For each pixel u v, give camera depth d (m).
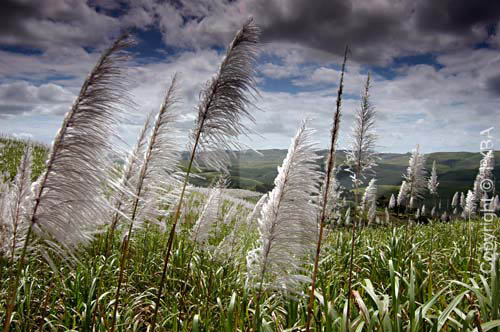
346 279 4.30
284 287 2.98
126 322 3.37
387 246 5.54
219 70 2.57
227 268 5.02
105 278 4.26
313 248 2.92
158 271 5.05
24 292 3.57
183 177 3.35
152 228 6.11
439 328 2.60
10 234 2.35
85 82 2.06
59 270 4.09
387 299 2.85
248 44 2.55
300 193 2.78
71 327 3.48
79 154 2.01
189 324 3.50
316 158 2.82
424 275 4.44
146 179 3.24
